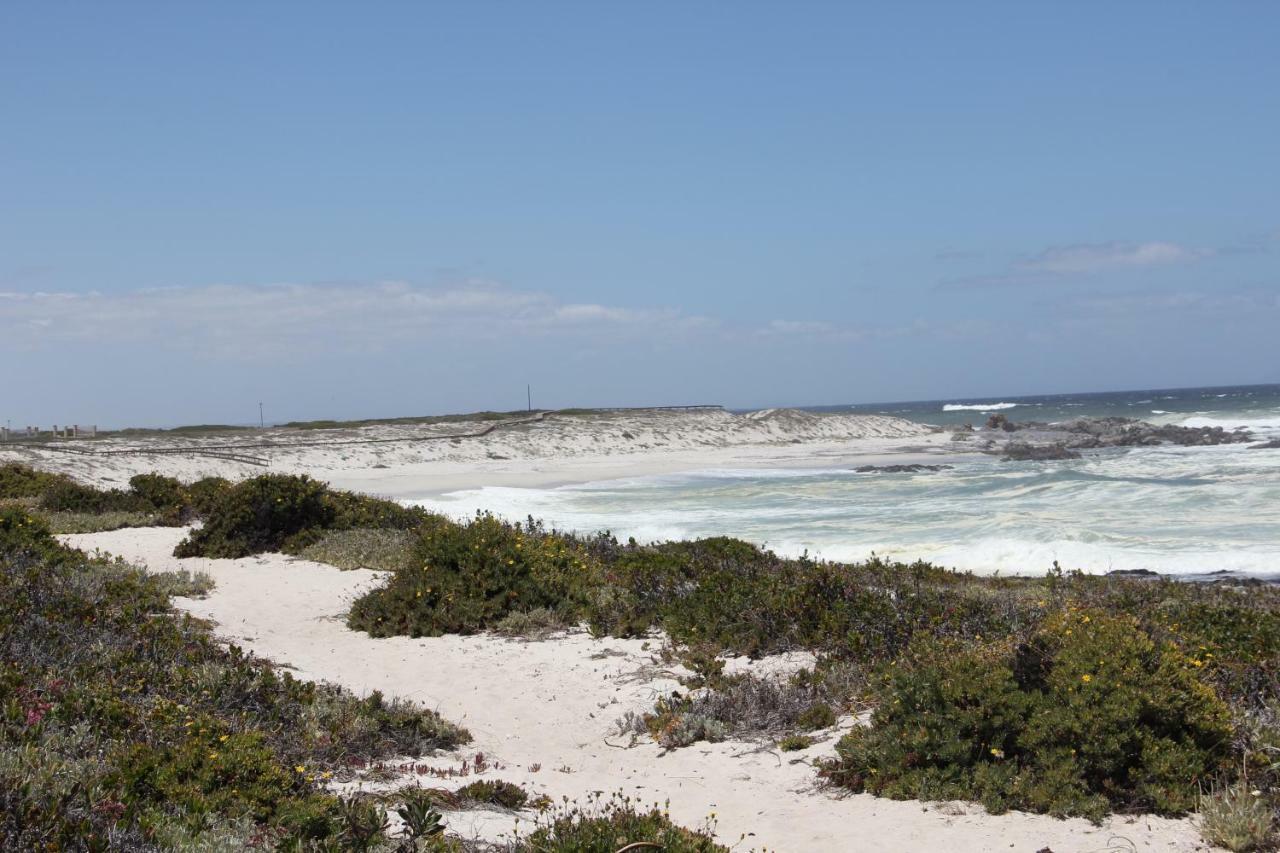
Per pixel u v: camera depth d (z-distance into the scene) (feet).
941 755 22.03
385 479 156.15
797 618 37.04
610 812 21.62
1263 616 33.83
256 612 45.19
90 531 70.74
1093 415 405.18
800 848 19.52
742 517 95.30
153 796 19.21
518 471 166.71
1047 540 72.95
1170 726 21.17
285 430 236.63
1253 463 141.79
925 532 80.02
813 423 253.85
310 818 18.57
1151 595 40.57
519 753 27.96
